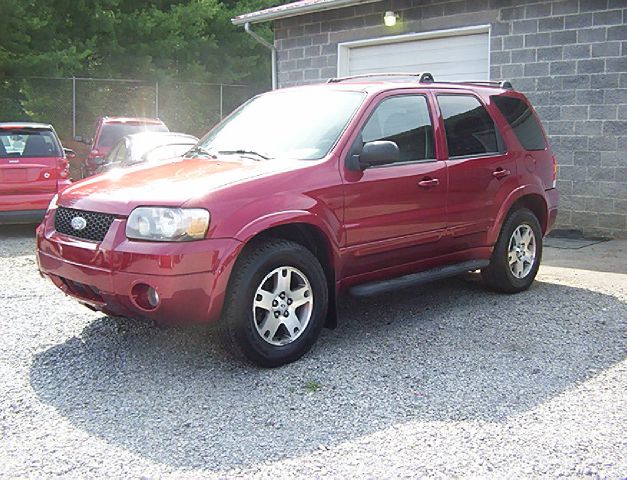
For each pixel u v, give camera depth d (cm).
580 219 976
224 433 368
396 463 334
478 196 594
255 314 449
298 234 487
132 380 442
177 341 516
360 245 504
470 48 1082
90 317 577
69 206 470
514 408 397
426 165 551
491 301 627
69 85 1969
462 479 319
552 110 984
